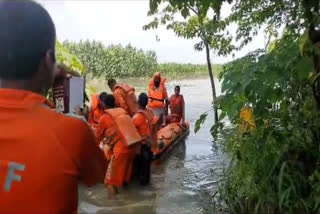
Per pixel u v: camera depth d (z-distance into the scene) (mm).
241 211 5199
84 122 1307
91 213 5762
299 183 4590
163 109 10586
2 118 1216
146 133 6949
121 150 6520
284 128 4809
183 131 10453
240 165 5105
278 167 4742
